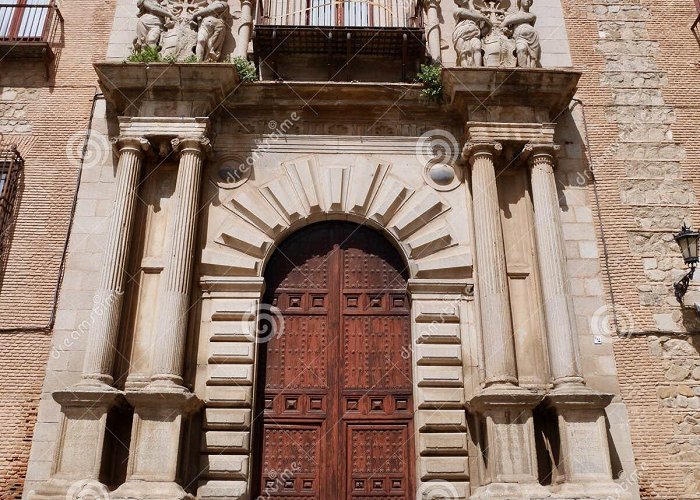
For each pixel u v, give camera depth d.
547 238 12.26
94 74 14.41
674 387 12.01
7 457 11.30
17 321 12.17
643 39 15.09
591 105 14.31
